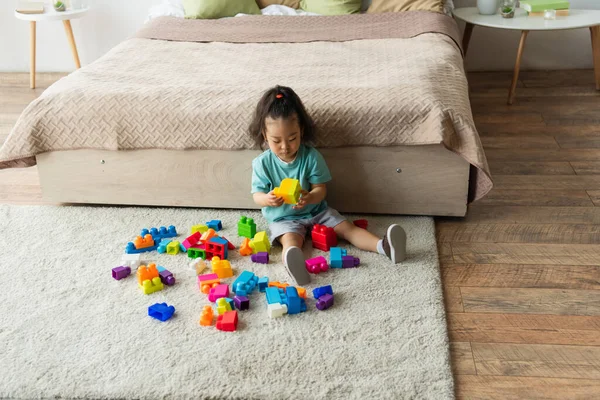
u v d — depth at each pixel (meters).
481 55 3.79
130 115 2.15
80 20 3.85
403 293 1.79
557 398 1.44
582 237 2.07
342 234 2.04
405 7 3.24
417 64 2.41
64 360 1.57
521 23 3.17
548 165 2.59
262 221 2.20
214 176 2.22
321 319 1.69
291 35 2.94
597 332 1.64
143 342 1.62
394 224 2.00
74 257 2.01
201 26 3.11
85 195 2.31
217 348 1.59
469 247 2.04
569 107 3.21
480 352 1.58
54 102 2.20
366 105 2.07
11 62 3.99
